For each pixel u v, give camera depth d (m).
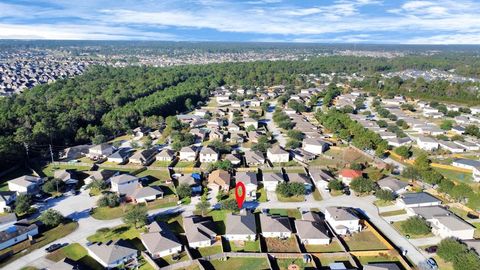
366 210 112.81
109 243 90.31
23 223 99.38
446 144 171.88
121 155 156.75
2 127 173.75
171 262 86.19
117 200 115.62
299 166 148.62
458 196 114.50
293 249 92.50
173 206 115.38
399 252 91.06
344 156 163.38
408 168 134.12
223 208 112.06
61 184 126.81
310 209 113.69
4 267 84.25
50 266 82.50
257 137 185.00
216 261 86.94
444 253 84.81
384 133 189.62
